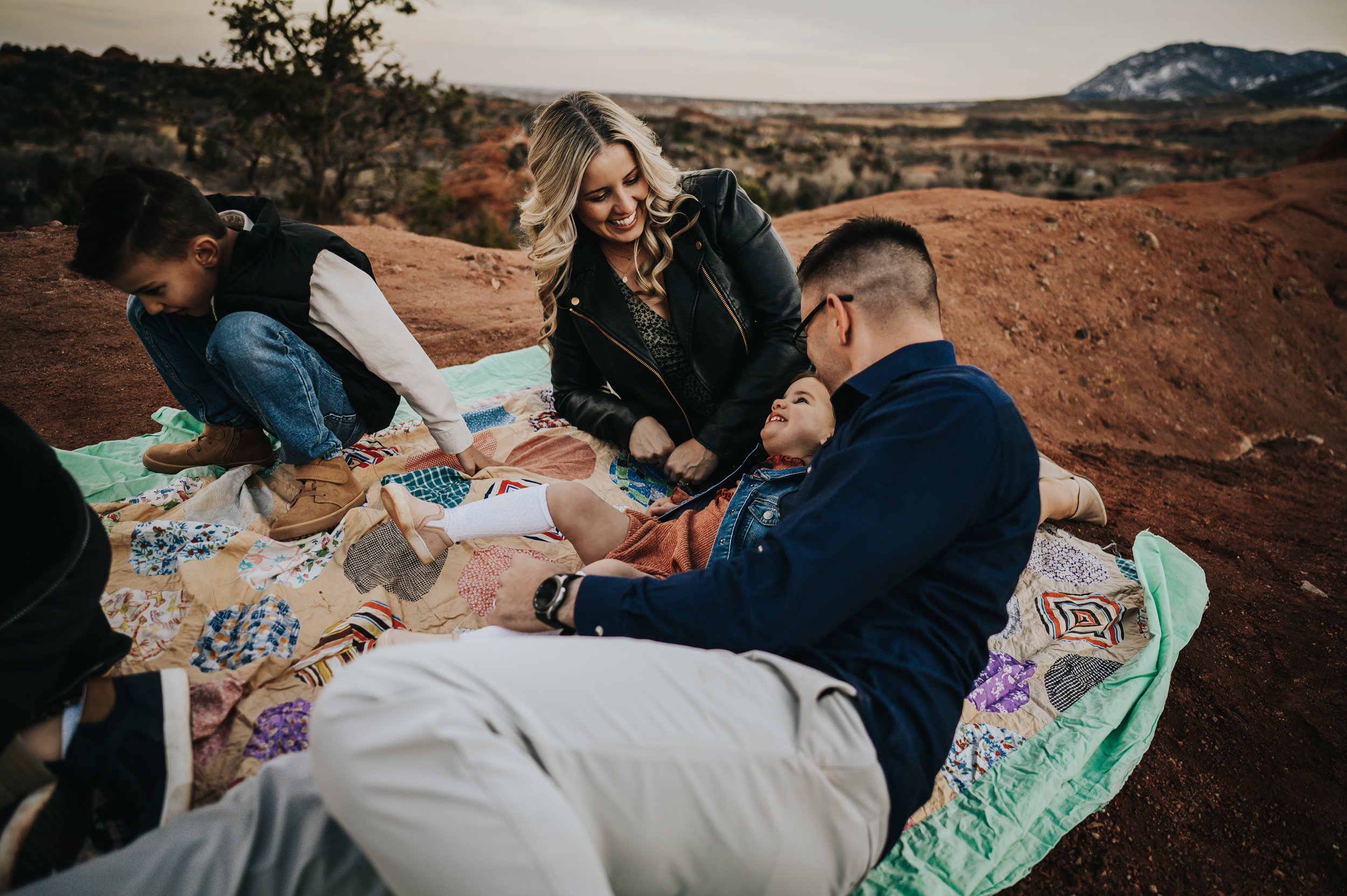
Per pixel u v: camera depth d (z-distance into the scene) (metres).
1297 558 3.43
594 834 1.08
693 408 2.86
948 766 1.94
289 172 25.56
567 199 2.34
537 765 1.04
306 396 2.23
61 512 1.21
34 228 6.26
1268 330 7.70
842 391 1.60
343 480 2.36
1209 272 7.79
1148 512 3.69
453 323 5.37
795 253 8.41
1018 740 2.02
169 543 2.10
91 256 1.85
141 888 0.99
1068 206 8.20
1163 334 6.96
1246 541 3.53
